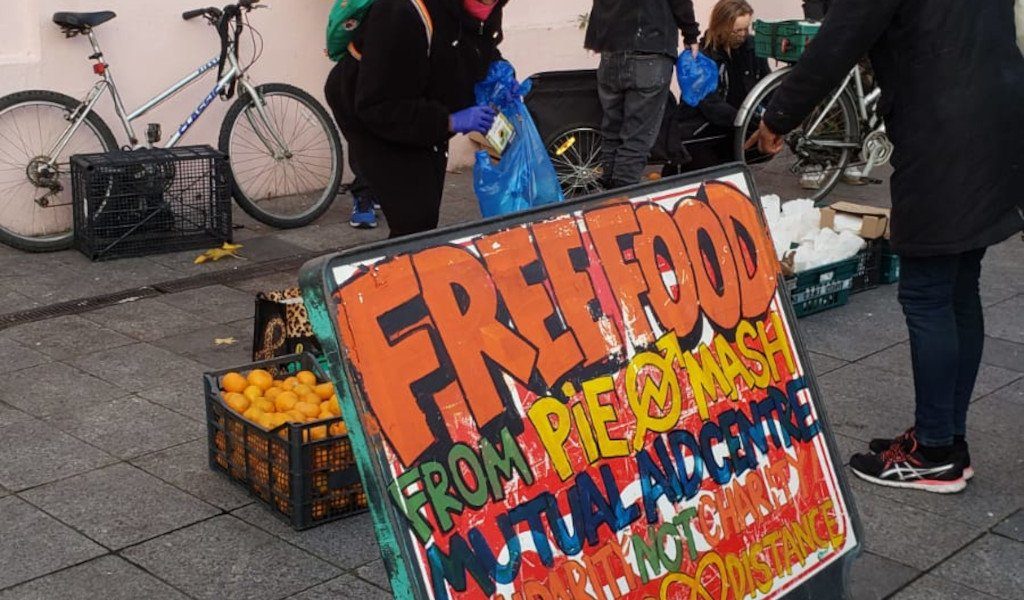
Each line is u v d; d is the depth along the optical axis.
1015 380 4.90
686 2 6.82
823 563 2.92
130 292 5.74
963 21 3.54
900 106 3.67
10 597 3.19
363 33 4.09
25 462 3.95
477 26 4.05
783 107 3.75
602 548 2.47
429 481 2.23
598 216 2.62
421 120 4.02
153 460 4.00
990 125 3.55
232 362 4.88
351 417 2.18
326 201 7.06
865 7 3.54
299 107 7.32
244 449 3.72
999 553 3.59
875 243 6.00
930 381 3.83
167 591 3.25
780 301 2.99
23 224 6.42
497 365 2.36
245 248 6.54
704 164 7.59
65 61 6.45
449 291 2.32
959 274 3.86
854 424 4.44
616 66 6.82
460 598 2.23
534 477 2.38
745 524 2.76
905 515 3.80
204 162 6.36
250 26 6.94
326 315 2.17
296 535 3.55
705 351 2.76
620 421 2.54
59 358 4.87
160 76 6.84
